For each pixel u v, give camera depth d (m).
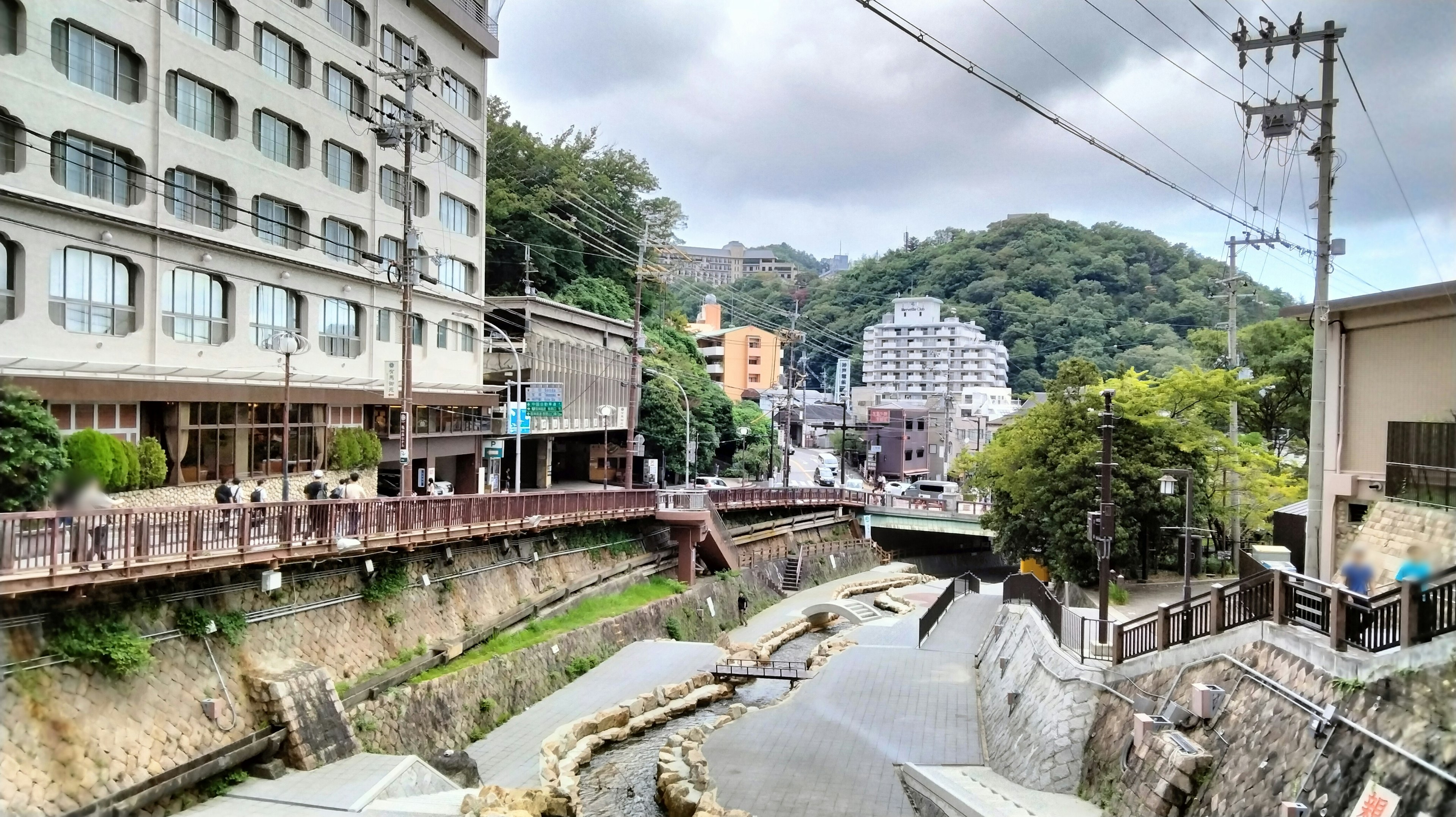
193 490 23.06
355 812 14.47
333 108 29.27
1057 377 34.41
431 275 35.12
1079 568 31.53
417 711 19.92
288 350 20.86
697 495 40.53
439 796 15.89
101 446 18.73
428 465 36.44
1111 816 14.57
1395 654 10.52
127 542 14.06
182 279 23.52
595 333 52.19
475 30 37.53
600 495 33.34
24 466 14.47
